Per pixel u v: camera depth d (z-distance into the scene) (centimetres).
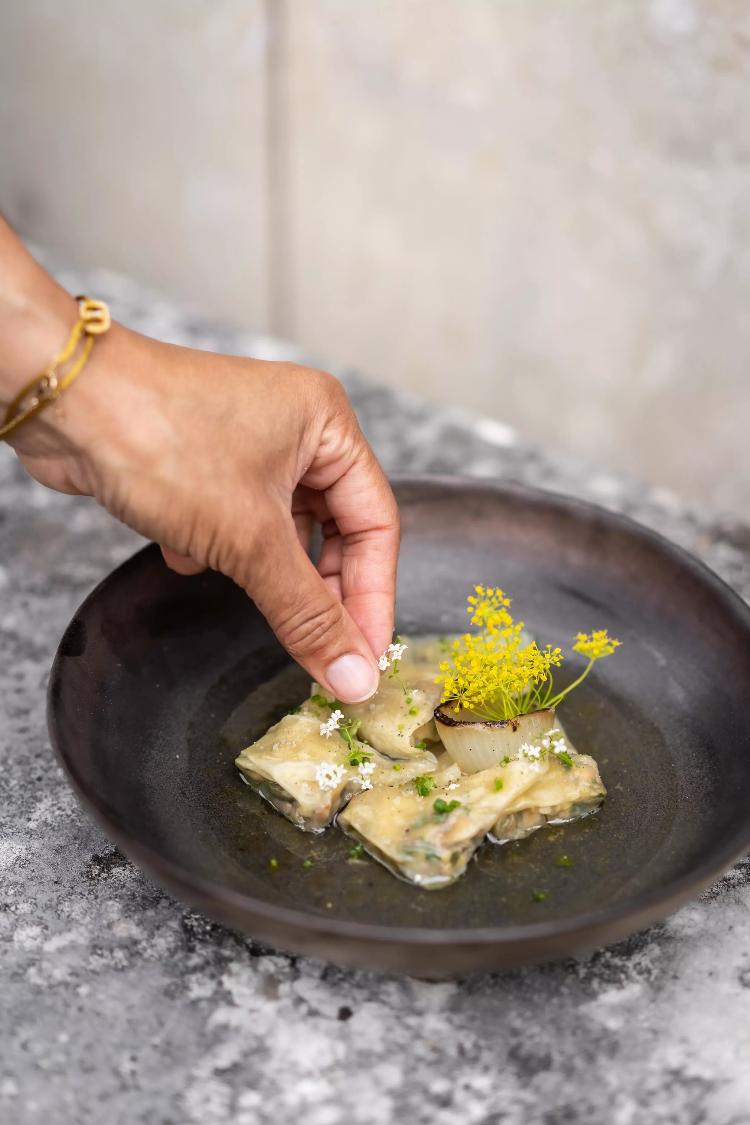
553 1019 46
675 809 50
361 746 52
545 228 80
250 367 49
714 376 77
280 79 87
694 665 54
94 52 97
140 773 51
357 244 90
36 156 109
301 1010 47
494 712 53
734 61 68
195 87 92
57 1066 45
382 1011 47
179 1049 46
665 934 49
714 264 74
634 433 83
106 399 46
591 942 42
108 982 48
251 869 48
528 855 49
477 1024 46
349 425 53
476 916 46
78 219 110
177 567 54
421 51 79
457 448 77
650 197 74
